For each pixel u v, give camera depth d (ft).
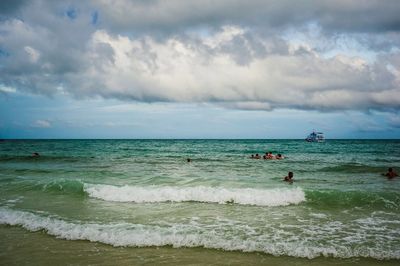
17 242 25.75
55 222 30.35
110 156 119.44
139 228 28.73
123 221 31.12
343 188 47.47
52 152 146.51
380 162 90.84
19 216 32.27
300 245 24.62
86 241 25.86
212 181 53.11
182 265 21.27
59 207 36.96
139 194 42.06
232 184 50.44
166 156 120.98
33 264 21.49
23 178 56.59
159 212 34.71
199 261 21.95
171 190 42.70
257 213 34.42
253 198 39.78
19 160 99.86
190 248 24.39
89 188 44.50
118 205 37.99
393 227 29.37
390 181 55.31
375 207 36.88
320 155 123.95
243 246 24.49
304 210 35.76
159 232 27.50
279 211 35.37
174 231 27.89
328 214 34.12
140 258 22.49
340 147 200.34
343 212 34.91
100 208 36.52
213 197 40.42
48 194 43.80
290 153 139.64
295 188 44.11
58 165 84.69
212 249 24.13
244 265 21.30
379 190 45.03
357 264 21.53
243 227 29.27
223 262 21.79
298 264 21.52
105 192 43.21
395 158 106.42
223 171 70.85
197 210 35.68
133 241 25.59
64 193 44.32
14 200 40.45
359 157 111.65
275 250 23.72
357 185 50.65
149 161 98.37
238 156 121.39
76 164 87.81
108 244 25.20
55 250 23.99
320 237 26.50
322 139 360.07
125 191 43.27
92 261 21.97
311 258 22.50
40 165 84.58
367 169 71.97
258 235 27.02
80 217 32.73
